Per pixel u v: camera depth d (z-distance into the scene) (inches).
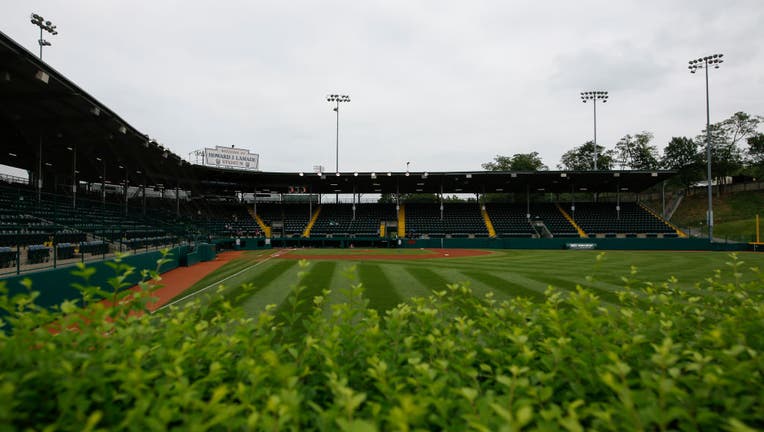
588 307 124.6
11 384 65.6
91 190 1348.4
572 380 89.6
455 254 1194.6
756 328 108.7
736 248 1360.7
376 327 106.7
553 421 71.8
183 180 1551.4
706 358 80.4
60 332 94.3
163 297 443.2
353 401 64.1
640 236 1690.5
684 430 69.0
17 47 462.0
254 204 1891.0
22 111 687.7
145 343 99.6
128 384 70.2
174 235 930.1
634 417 64.9
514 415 70.9
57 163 1096.2
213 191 1889.8
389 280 546.3
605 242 1497.3
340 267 736.3
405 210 1977.1
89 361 77.4
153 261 618.5
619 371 73.7
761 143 2127.2
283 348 98.3
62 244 489.4
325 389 87.2
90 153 994.1
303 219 1888.5
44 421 73.9
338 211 1972.2
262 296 418.6
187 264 795.4
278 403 64.2
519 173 1560.0
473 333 118.7
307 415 76.0
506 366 92.3
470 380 90.8
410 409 61.4
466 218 1891.0
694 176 2262.6
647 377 75.5
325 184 1854.1
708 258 972.6
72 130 796.0
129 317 106.6
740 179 2055.9
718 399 76.3
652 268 715.4
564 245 1523.1
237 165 2199.8
